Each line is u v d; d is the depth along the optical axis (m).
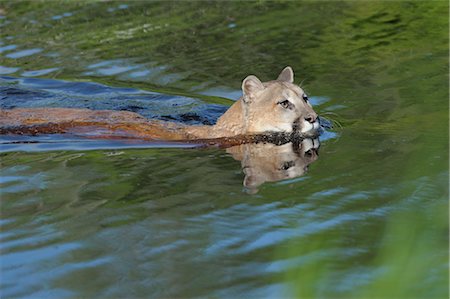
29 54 43.41
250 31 46.50
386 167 27.25
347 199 24.62
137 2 52.69
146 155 29.52
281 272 20.03
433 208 23.11
